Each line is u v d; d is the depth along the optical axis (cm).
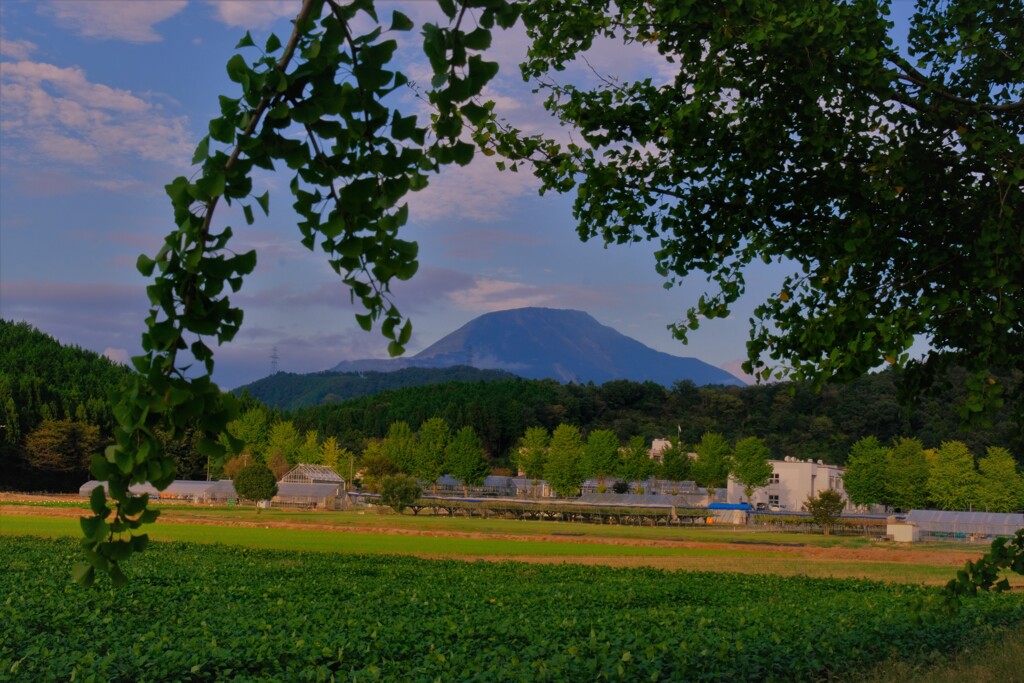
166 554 3753
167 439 334
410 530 6869
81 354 17262
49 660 1227
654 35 790
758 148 787
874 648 1505
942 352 855
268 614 1905
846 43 679
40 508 7631
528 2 845
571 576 3434
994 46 820
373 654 1411
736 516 10575
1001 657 1304
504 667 1258
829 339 748
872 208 814
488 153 898
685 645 1362
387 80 331
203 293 323
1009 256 708
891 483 10325
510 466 16225
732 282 892
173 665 1199
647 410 18262
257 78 302
